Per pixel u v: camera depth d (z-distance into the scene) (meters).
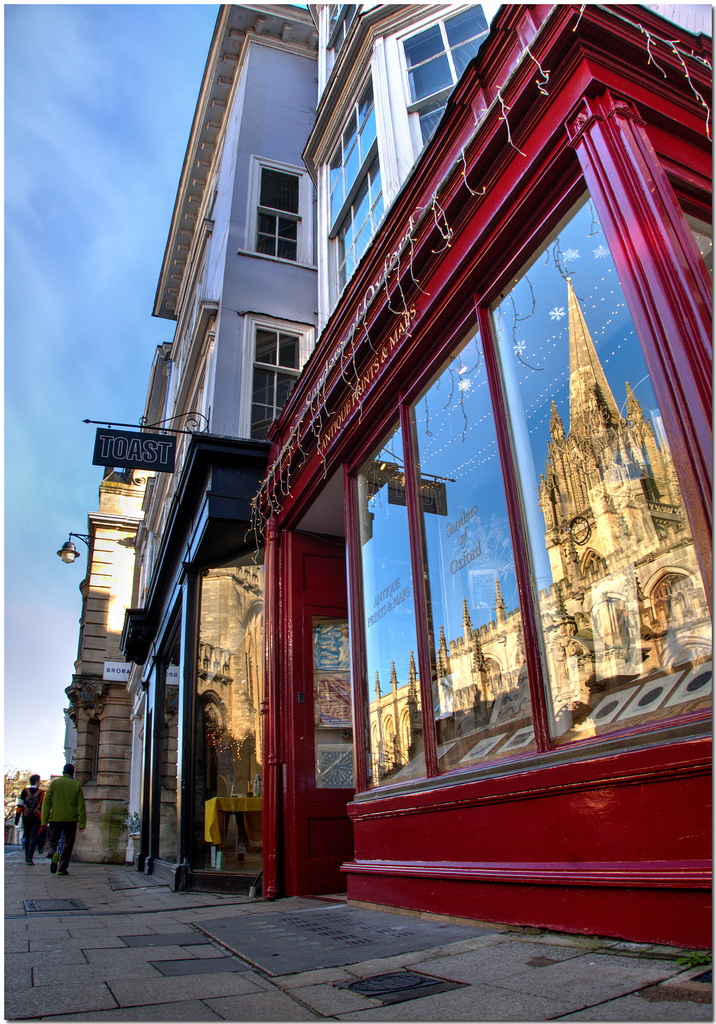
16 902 5.57
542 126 3.38
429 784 3.84
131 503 25.12
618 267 2.83
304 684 6.54
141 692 17.48
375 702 4.93
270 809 6.17
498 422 3.71
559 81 3.25
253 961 2.83
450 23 6.23
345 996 2.20
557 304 3.44
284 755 6.31
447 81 6.06
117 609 23.55
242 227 10.34
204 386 10.21
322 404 5.85
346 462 5.84
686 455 2.44
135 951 3.15
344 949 2.96
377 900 4.19
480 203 3.89
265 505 7.49
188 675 8.47
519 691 3.34
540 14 3.50
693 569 2.53
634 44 3.15
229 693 8.17
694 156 3.22
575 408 3.26
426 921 3.47
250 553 8.63
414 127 6.22
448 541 4.16
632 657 2.74
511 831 3.02
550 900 2.70
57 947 3.24
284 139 11.39
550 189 3.41
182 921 4.29
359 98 7.32
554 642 3.12
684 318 2.56
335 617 6.97
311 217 10.95
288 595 6.86
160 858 10.69
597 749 2.62
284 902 5.39
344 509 6.32
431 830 3.69
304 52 12.36
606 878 2.40
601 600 2.93
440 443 4.38
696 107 3.27
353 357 5.34
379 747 4.79
